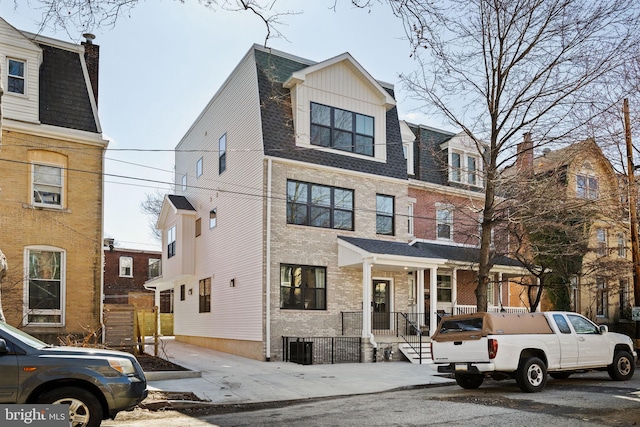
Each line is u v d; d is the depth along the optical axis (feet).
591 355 44.14
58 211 55.77
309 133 68.59
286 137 67.36
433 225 82.79
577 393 38.86
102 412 24.79
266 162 65.26
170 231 92.84
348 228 70.74
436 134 89.20
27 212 54.34
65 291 55.16
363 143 73.20
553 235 72.23
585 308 95.96
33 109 55.57
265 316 62.75
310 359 61.31
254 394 40.65
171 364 53.78
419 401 36.52
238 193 71.67
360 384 45.96
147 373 46.09
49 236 55.11
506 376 44.01
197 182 87.71
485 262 54.44
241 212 70.44
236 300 69.92
